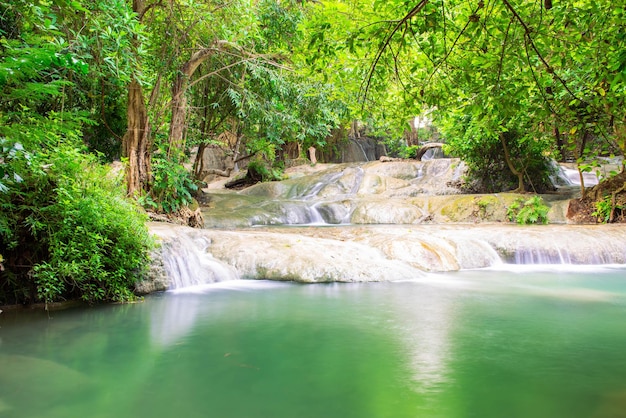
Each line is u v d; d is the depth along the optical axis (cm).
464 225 1331
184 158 1183
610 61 347
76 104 973
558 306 571
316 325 479
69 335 440
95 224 558
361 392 307
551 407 282
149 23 925
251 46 1115
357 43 370
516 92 367
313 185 2034
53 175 549
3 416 268
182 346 406
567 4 380
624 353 388
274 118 1160
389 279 753
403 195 1806
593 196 1338
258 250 805
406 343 417
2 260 489
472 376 335
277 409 280
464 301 600
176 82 1076
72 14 565
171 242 697
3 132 399
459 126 1603
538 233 1012
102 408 281
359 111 522
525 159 1588
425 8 350
